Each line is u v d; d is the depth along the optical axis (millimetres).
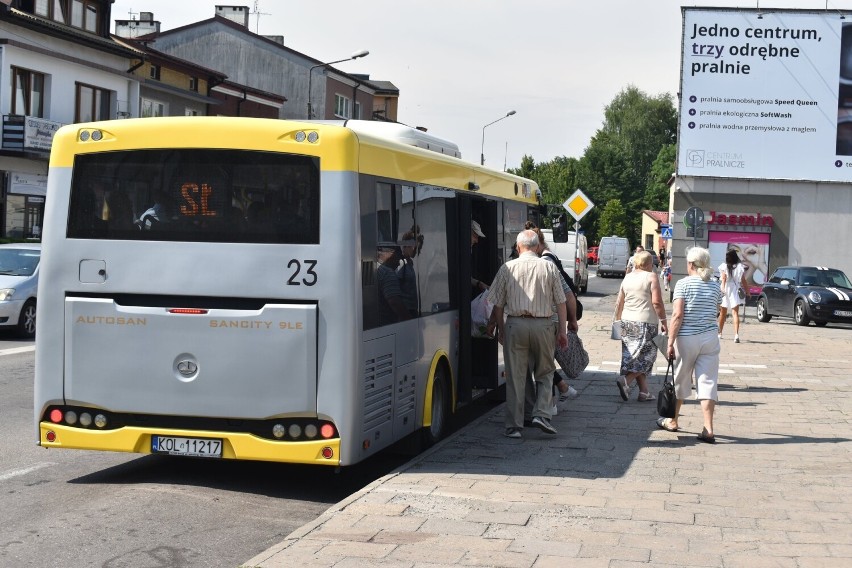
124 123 8391
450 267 10820
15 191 39594
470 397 11289
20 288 20625
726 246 44500
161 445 8312
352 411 8039
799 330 29531
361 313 8156
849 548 6520
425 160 9945
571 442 10391
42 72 40281
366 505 7418
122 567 6297
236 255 8133
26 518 7438
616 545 6496
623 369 13461
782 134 43281
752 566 6090
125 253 8328
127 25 69625
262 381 8078
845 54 42688
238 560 6516
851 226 43562
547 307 10453
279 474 9320
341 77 71562
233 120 8203
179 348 8203
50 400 8484
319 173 8070
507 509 7379
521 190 14703
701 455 9836
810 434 11258
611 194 116750
